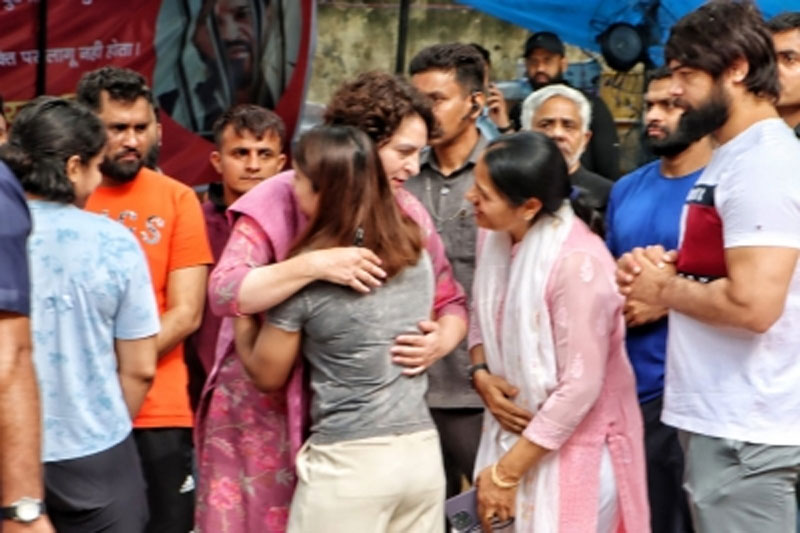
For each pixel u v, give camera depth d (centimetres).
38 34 647
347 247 374
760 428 379
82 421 395
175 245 478
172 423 474
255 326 390
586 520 403
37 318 388
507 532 415
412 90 394
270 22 710
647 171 484
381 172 379
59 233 392
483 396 421
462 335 413
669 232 466
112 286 399
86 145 398
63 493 395
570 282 394
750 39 370
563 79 703
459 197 480
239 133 527
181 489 480
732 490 382
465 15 982
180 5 686
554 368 401
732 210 371
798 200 366
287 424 396
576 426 398
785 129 375
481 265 422
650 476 471
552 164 396
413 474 379
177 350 479
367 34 996
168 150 692
